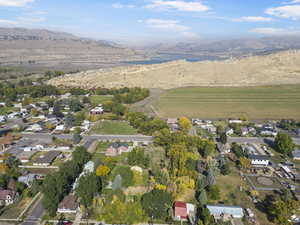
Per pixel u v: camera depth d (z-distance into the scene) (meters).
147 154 96.19
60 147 107.62
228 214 65.75
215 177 83.44
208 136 118.94
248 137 121.88
